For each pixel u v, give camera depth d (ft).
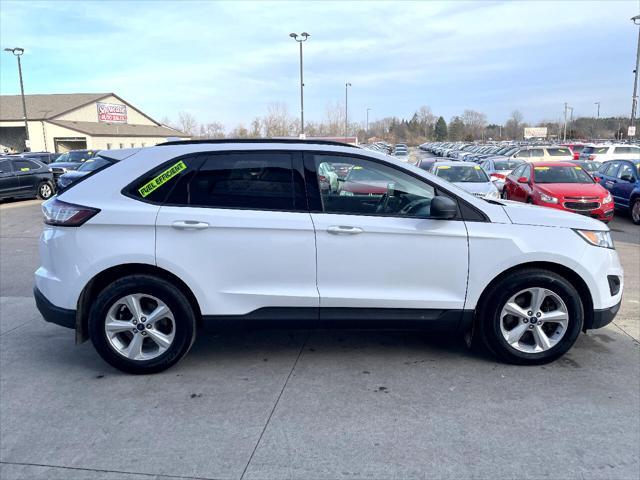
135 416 11.50
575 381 12.83
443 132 425.28
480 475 9.26
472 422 11.00
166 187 13.26
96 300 13.19
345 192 13.39
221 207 13.16
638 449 9.97
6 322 18.11
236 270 13.14
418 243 13.14
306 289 13.23
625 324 16.74
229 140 13.70
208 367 13.98
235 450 10.15
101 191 13.25
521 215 13.70
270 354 14.78
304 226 13.03
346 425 10.96
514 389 12.44
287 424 11.05
